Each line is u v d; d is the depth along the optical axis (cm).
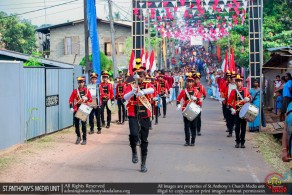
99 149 1331
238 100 1373
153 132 1738
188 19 3519
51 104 1652
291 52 1770
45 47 5069
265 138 1556
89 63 2238
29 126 1459
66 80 1817
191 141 1412
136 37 2130
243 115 1330
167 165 1104
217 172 1028
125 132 1730
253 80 1786
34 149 1285
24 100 1422
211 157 1216
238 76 1386
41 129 1559
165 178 967
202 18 3425
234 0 2017
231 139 1562
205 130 1809
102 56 3612
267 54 2706
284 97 1798
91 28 2114
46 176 980
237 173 1020
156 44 4484
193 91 1438
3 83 1278
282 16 3047
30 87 1473
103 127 1866
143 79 1029
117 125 1953
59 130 1733
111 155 1234
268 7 3042
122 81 1989
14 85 1346
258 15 1789
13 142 1333
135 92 1009
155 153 1273
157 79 2280
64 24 4412
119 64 4497
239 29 3186
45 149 1298
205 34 3797
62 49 4459
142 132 1029
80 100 1426
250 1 1797
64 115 1792
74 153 1257
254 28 1791
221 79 2158
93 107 1633
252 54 1795
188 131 1405
